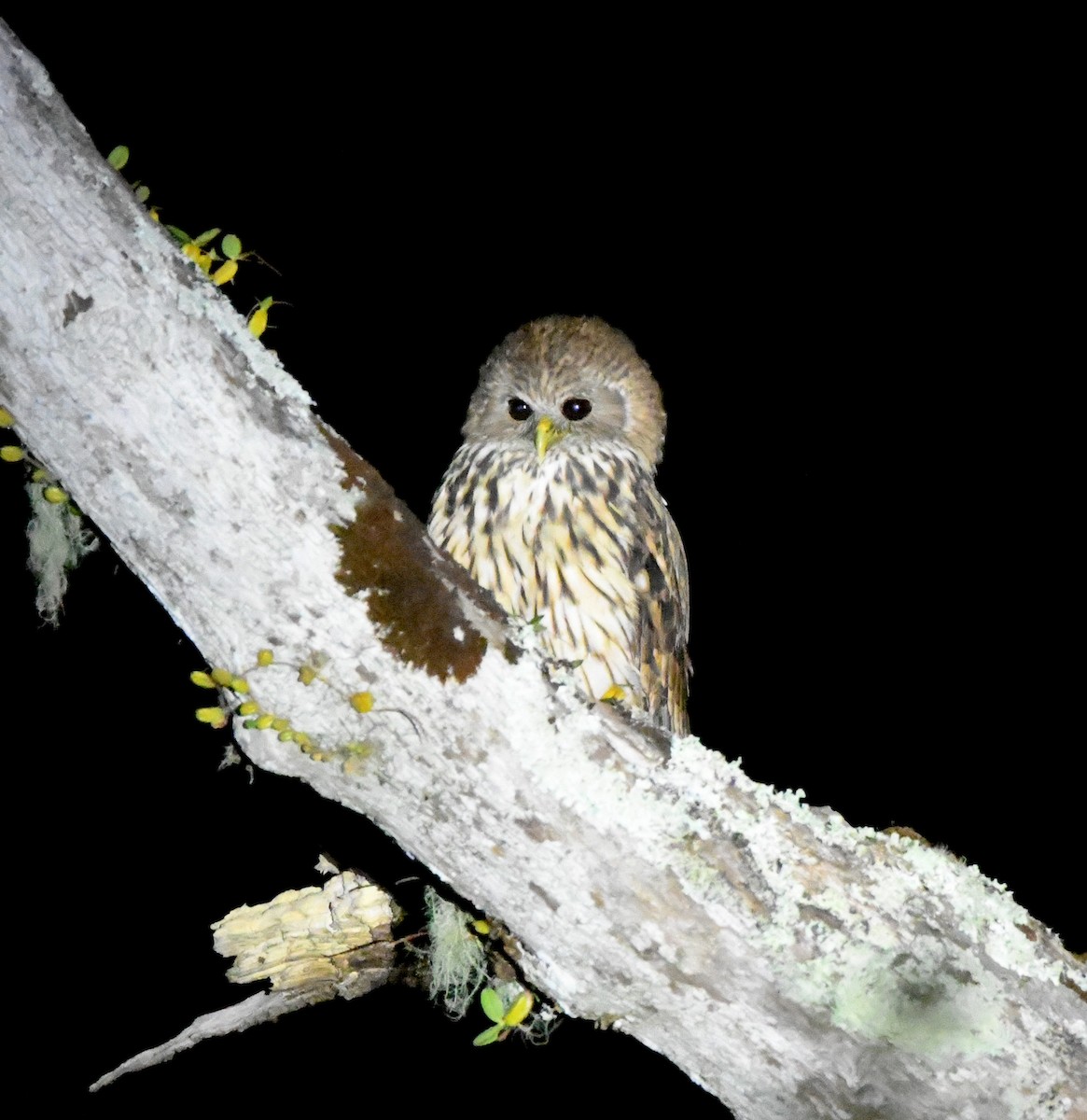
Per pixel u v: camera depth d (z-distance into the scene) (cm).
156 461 355
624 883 375
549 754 374
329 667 368
